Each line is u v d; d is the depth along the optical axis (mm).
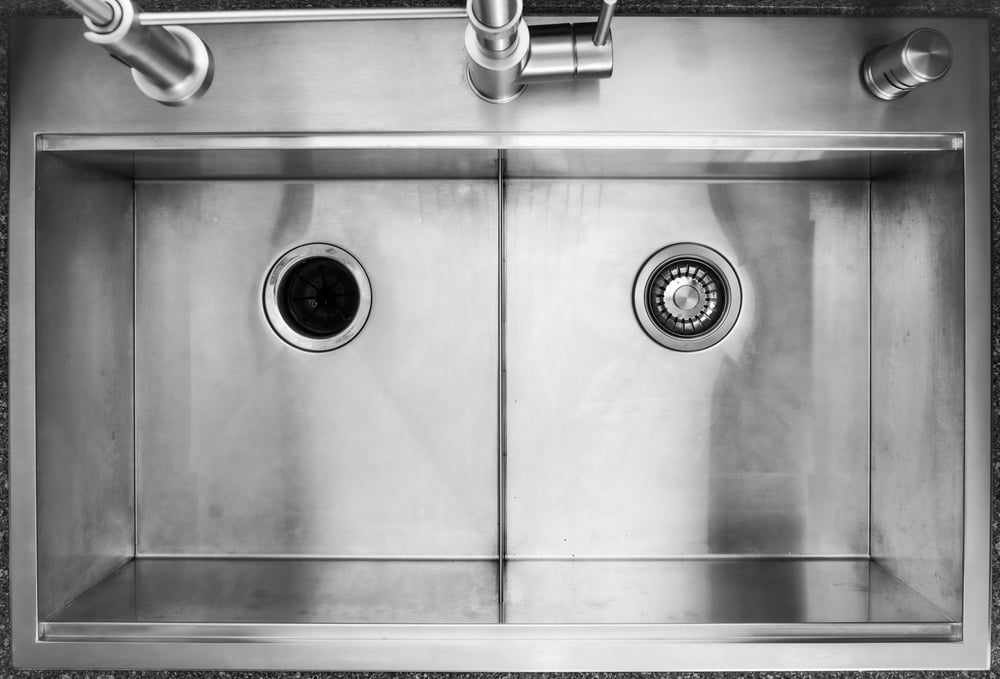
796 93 825
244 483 1042
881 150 841
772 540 1045
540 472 1044
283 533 1040
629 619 844
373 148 830
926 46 745
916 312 915
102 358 958
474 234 1045
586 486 1044
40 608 826
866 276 1046
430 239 1046
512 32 641
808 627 833
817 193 1049
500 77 739
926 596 890
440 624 831
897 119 829
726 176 1026
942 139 837
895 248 970
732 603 890
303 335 1050
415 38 820
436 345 1046
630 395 1051
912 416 926
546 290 1050
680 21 824
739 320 1051
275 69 822
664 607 878
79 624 830
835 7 838
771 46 825
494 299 1045
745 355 1051
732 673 854
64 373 872
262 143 828
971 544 822
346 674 840
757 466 1047
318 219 1046
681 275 1056
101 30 542
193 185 1040
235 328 1044
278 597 908
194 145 825
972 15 838
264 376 1046
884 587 941
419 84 820
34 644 820
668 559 1043
